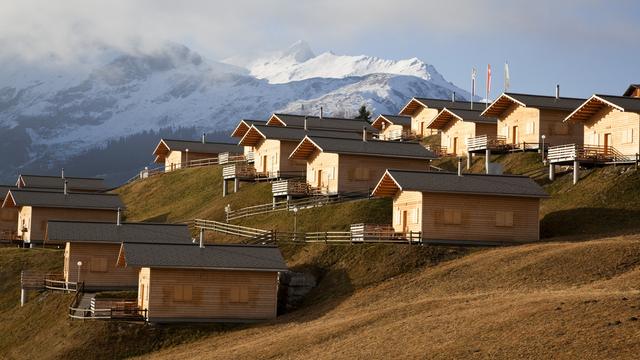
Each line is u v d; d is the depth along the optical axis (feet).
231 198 621.72
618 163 468.34
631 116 463.42
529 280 360.07
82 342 386.93
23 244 618.44
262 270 401.49
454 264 402.31
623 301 284.61
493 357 261.03
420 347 284.82
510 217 436.76
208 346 367.04
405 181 435.12
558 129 536.42
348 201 519.19
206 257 403.54
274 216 545.44
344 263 426.92
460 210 434.71
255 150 650.02
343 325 337.31
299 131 630.33
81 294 462.19
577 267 362.74
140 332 389.60
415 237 432.25
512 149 547.90
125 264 411.75
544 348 258.16
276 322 390.21
